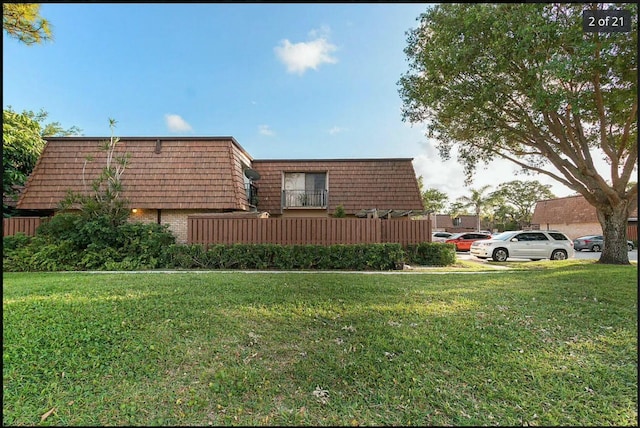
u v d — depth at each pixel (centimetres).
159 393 269
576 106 860
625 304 520
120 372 299
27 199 1235
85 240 1017
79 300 521
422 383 285
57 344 346
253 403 257
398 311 485
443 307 509
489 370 306
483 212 4578
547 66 816
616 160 1123
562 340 376
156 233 1088
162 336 376
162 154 1354
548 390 276
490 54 910
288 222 1164
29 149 1341
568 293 604
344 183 1642
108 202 1077
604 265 1077
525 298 567
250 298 552
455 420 239
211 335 384
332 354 338
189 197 1281
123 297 546
